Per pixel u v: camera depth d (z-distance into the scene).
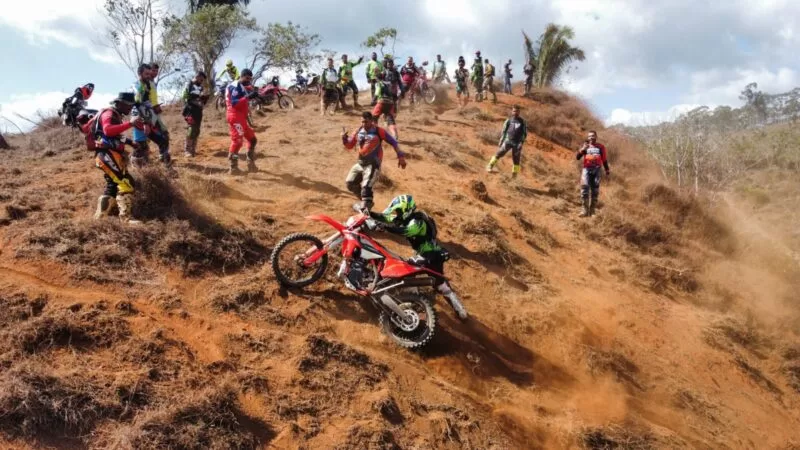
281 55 25.20
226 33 24.83
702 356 9.31
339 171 11.12
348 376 5.69
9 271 5.75
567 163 18.95
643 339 9.17
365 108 20.14
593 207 13.64
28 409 4.16
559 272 10.42
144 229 6.75
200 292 6.27
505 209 12.03
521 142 14.59
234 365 5.39
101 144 6.94
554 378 7.22
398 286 6.54
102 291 5.81
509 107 24.25
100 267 6.11
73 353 4.90
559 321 8.27
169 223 6.99
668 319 10.15
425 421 5.55
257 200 8.81
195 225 7.13
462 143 16.59
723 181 21.44
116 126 6.88
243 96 9.80
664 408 7.66
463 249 9.29
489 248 9.46
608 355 7.93
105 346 5.07
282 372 5.49
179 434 4.41
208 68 25.03
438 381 6.18
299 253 7.35
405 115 19.55
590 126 25.06
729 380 9.06
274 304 6.45
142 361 5.03
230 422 4.70
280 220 8.18
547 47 31.09
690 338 9.73
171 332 5.50
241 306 6.20
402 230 6.75
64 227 6.54
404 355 6.43
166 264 6.47
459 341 6.99
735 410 8.36
